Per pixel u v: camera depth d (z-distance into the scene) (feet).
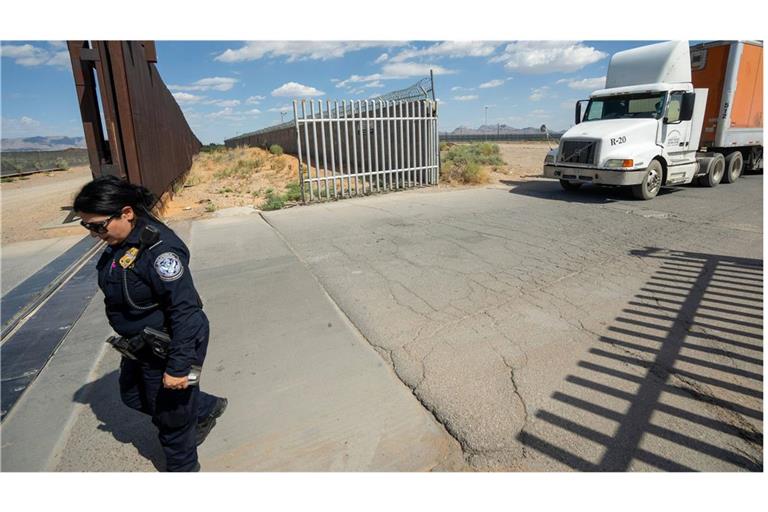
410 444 8.75
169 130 58.08
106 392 10.87
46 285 18.67
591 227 26.35
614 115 36.81
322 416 9.62
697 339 12.53
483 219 29.25
